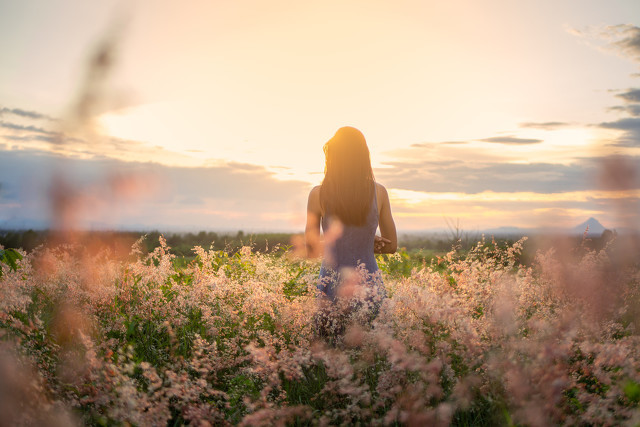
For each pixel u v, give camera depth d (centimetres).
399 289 276
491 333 226
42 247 361
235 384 233
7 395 155
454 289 298
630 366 185
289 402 223
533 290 283
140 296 355
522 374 181
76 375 210
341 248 316
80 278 341
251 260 490
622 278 229
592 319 232
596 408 178
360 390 196
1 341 191
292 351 269
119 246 345
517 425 176
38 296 381
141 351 288
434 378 196
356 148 316
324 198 321
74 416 184
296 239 367
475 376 201
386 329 233
